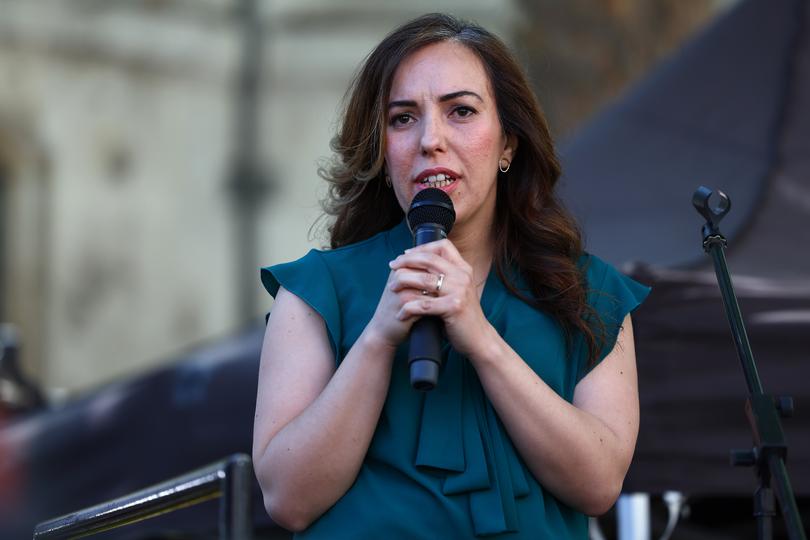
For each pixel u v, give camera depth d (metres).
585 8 36.75
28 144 43.12
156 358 43.16
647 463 13.90
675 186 17.75
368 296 9.66
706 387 13.87
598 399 9.57
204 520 15.08
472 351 8.95
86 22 43.47
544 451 9.03
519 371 9.01
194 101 44.06
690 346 13.95
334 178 10.28
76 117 43.44
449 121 9.65
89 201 43.34
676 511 16.09
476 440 9.16
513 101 9.91
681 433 13.87
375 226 10.41
